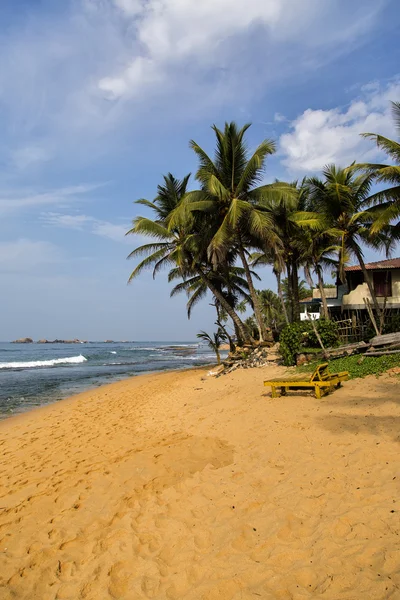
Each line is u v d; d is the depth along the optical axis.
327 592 2.97
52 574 3.83
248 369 16.98
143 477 5.91
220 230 19.25
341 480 4.63
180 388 16.41
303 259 25.72
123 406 13.71
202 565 3.60
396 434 5.70
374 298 19.69
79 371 32.75
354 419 6.84
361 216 18.77
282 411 8.34
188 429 8.66
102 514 4.92
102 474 6.29
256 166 19.70
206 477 5.56
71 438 9.49
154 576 3.58
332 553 3.39
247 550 3.71
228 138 20.64
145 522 4.56
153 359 50.88
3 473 7.21
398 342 11.67
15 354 70.88
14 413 14.55
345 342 19.38
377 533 3.51
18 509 5.36
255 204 21.45
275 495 4.62
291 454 5.79
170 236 22.62
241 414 8.84
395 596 2.77
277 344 19.36
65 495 5.64
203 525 4.31
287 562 3.42
